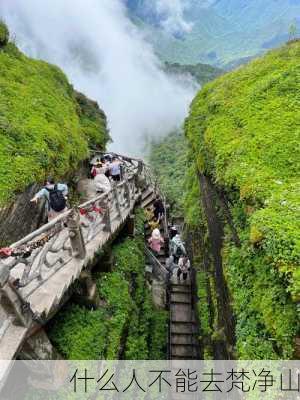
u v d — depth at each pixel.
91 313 8.10
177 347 12.06
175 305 13.56
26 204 8.91
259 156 8.34
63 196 8.73
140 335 10.54
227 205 9.16
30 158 9.36
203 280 11.73
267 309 5.77
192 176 16.64
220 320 9.04
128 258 11.27
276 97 10.34
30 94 12.52
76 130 13.56
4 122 9.74
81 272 7.75
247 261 7.13
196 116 13.07
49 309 6.18
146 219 16.20
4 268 5.00
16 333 5.41
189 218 14.67
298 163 7.81
